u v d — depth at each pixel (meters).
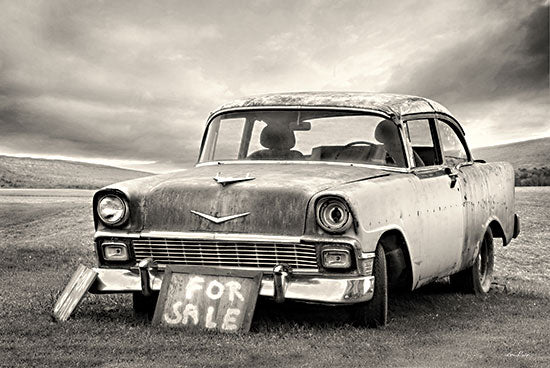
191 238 5.91
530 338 5.95
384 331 5.97
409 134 6.98
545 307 7.74
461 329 6.32
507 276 12.38
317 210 5.70
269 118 7.07
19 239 17.56
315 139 6.89
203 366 4.78
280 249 5.75
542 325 6.60
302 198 5.77
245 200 5.87
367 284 5.69
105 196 6.22
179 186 6.10
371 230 5.78
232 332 5.64
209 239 5.86
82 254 12.53
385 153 6.76
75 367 4.73
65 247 14.03
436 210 6.90
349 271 5.68
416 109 7.23
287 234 5.75
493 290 8.86
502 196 8.72
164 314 5.84
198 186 6.05
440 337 5.89
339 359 5.01
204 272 5.85
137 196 6.19
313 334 5.75
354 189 5.77
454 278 8.31
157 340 5.43
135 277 6.12
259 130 7.07
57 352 5.09
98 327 5.88
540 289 9.86
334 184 5.96
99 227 6.27
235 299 5.72
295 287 5.70
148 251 6.11
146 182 6.38
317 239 5.68
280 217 5.77
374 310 5.99
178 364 4.81
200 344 5.32
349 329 5.98
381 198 5.99
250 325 5.65
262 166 6.68
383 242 6.16
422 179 6.80
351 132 6.85
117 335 5.61
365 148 6.77
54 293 7.80
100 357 4.96
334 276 5.70
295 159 6.86
